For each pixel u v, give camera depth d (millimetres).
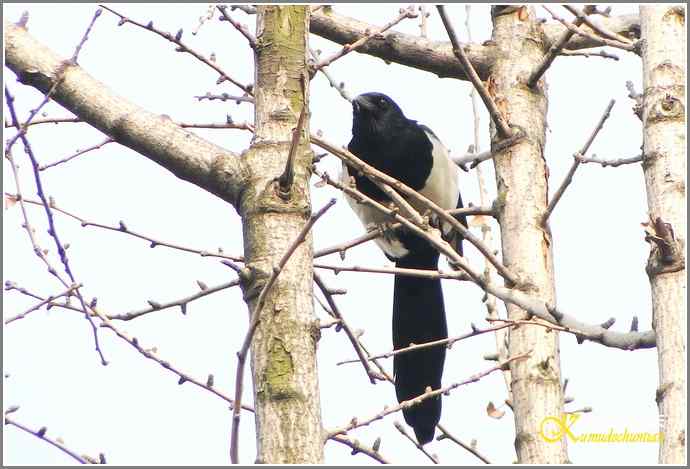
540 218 9391
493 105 9281
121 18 8359
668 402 6562
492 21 10742
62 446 7180
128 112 7289
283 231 6734
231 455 5656
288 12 7402
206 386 7910
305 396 6277
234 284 8070
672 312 6855
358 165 7801
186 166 7121
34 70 7324
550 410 8352
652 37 7898
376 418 7066
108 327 7910
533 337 8648
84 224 8156
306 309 6559
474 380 7738
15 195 7746
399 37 10844
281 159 6996
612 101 8234
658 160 7453
